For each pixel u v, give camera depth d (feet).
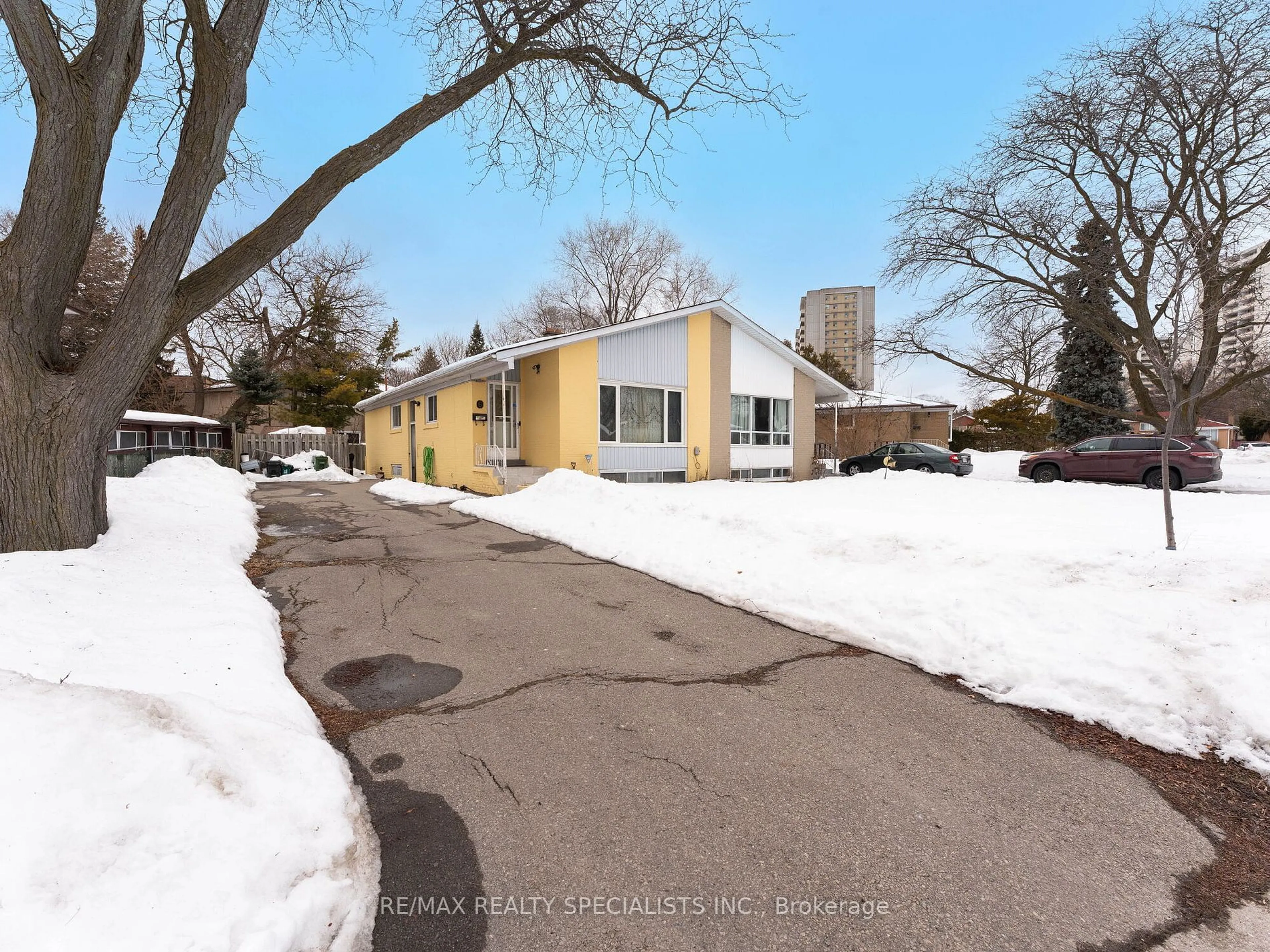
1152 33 49.78
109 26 15.84
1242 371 55.93
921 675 12.91
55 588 12.71
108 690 7.88
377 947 6.08
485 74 20.99
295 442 76.07
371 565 22.00
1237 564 13.61
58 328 16.39
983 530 23.43
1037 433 111.86
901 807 8.44
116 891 5.55
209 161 16.01
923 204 62.08
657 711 11.28
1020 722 10.89
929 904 6.68
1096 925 6.43
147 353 16.56
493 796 8.64
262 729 8.71
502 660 13.71
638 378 47.52
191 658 11.02
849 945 6.12
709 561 21.08
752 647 14.52
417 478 59.52
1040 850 7.61
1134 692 10.82
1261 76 47.14
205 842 6.37
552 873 7.14
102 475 17.38
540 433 45.93
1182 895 6.89
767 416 59.06
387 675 12.91
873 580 17.24
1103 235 58.70
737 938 6.20
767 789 8.82
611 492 31.17
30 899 5.19
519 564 22.56
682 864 7.29
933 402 101.04
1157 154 52.31
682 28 23.02
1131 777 9.18
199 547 19.07
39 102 14.84
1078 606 13.41
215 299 17.67
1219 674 10.49
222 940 5.45
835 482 51.96
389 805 8.44
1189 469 47.14
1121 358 83.30
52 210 15.19
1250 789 8.84
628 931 6.30
